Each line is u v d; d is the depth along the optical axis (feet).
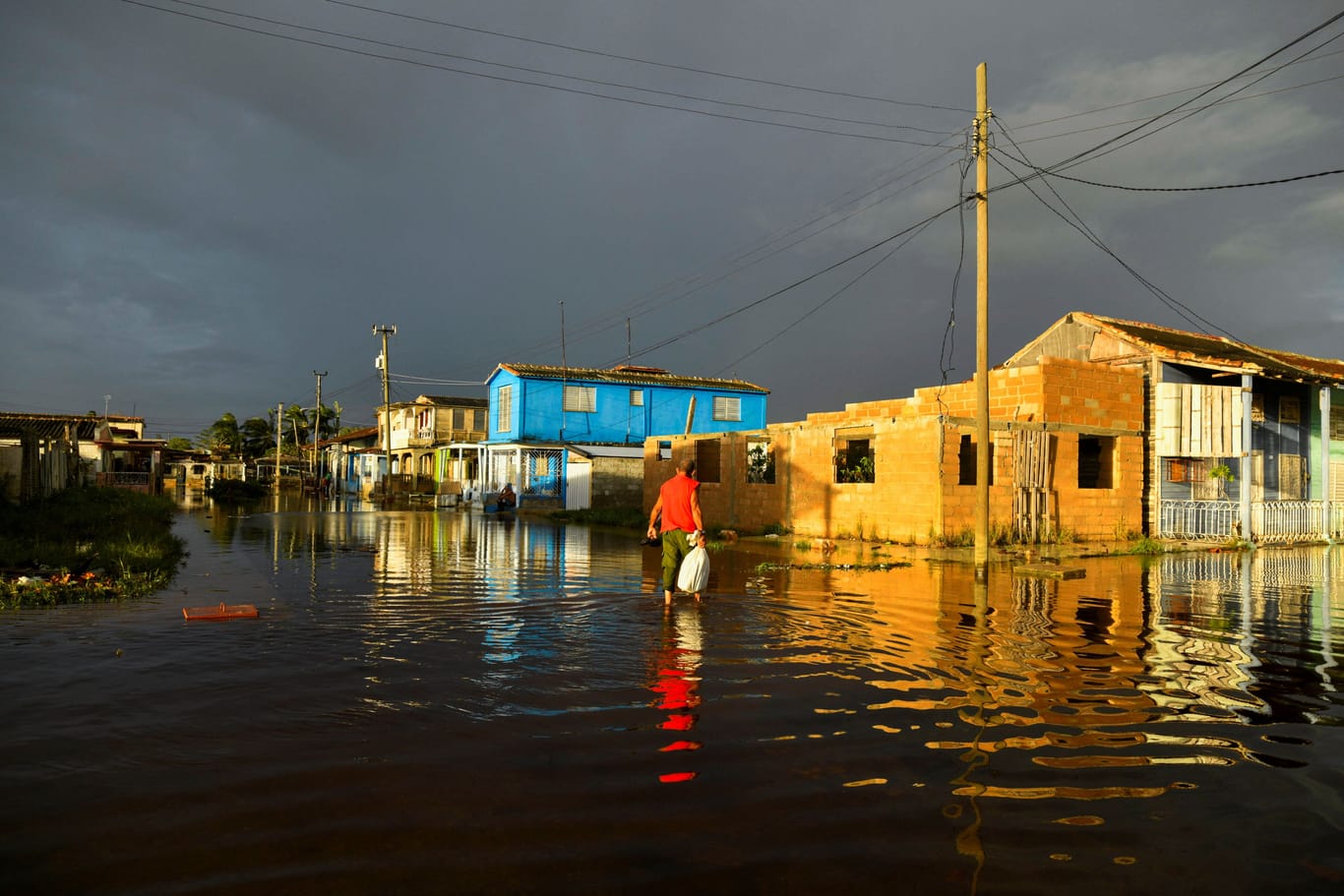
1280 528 67.97
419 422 189.26
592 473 117.39
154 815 12.00
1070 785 13.65
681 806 12.55
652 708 17.72
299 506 138.51
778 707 17.90
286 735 15.74
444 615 29.66
